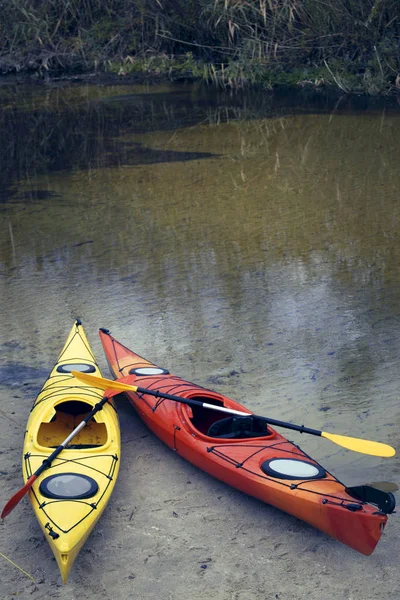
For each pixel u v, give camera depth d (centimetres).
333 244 1080
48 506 489
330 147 1655
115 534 516
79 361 696
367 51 2359
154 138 1767
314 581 473
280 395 685
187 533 517
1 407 664
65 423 635
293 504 511
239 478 543
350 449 557
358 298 897
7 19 2720
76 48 2717
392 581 473
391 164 1505
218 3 2400
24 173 1482
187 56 2614
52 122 1950
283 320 841
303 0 2348
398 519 529
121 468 590
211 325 829
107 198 1310
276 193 1329
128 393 674
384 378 714
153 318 845
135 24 2714
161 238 1111
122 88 2442
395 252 1046
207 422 649
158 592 464
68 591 464
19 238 1116
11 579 474
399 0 2222
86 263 1016
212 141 1730
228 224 1170
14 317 846
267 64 2472
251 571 482
